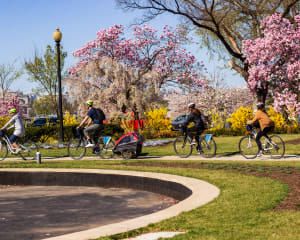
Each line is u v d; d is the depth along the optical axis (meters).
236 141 17.59
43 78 32.91
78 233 4.38
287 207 5.45
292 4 24.47
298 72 22.28
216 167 9.84
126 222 4.86
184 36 29.28
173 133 21.34
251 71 23.55
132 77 24.31
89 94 24.50
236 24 27.84
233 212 5.19
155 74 25.05
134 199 7.71
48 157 14.55
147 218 5.05
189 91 30.72
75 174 9.69
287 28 22.94
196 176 8.38
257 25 26.45
